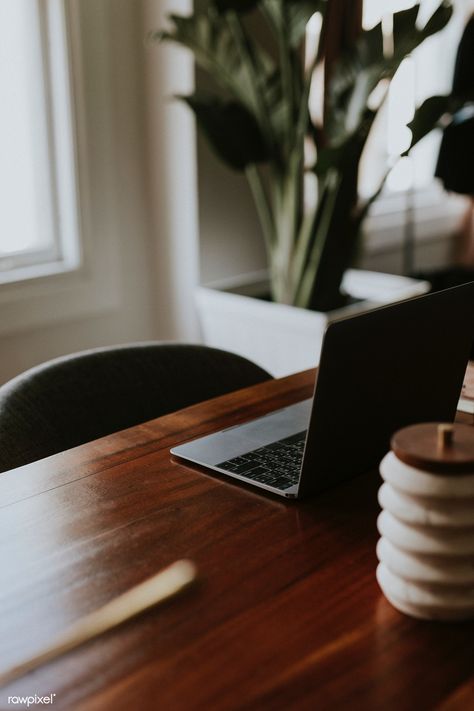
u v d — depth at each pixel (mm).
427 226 3455
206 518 917
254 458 1057
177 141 2529
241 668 673
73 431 1286
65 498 967
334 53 2732
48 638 714
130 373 1381
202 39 2229
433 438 731
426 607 715
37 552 849
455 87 3012
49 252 2502
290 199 2408
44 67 2363
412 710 625
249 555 843
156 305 2762
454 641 703
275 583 793
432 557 709
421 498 697
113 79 2490
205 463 1044
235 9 2096
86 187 2467
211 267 2646
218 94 2539
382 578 755
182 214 2588
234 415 1236
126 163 2584
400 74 3098
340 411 914
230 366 1476
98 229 2525
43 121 2404
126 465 1059
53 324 2486
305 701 635
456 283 3023
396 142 3166
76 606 758
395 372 966
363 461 1012
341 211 2359
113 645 702
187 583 780
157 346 1434
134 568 820
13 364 2420
